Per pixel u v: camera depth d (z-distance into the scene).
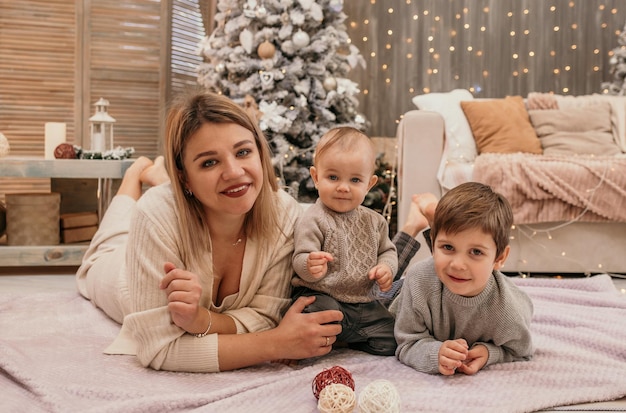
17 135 4.14
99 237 2.19
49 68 4.15
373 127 4.58
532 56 4.50
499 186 2.90
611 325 1.80
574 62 4.50
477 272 1.38
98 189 3.31
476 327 1.49
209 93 1.45
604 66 4.50
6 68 4.09
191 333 1.43
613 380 1.39
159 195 1.50
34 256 2.94
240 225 1.52
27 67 4.12
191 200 1.49
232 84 3.59
